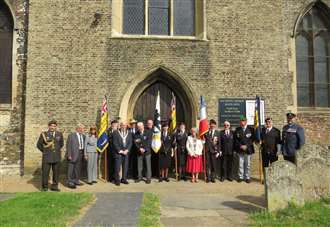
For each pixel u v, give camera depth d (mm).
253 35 14422
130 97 13906
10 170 13992
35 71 13547
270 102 14219
